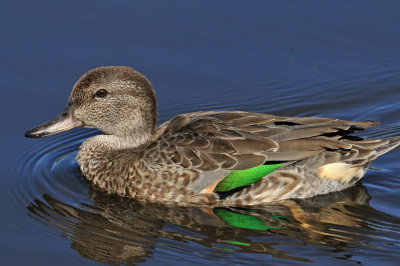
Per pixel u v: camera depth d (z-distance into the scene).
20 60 17.17
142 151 12.82
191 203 12.61
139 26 18.78
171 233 11.85
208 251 11.29
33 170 14.01
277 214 12.47
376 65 17.97
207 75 17.45
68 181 13.65
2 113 15.51
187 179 12.39
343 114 16.62
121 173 13.03
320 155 12.54
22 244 11.42
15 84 16.41
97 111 13.42
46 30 18.33
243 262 10.98
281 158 12.23
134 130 13.60
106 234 11.78
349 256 11.15
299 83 17.41
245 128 12.59
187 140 12.53
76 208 12.65
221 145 12.37
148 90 13.46
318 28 19.02
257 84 17.34
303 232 11.89
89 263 10.92
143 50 17.92
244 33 18.73
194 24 18.97
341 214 12.42
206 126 12.74
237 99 16.89
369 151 12.63
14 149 14.59
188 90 17.05
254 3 19.95
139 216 12.41
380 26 19.11
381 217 12.32
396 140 12.97
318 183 12.70
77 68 17.00
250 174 12.34
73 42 17.95
